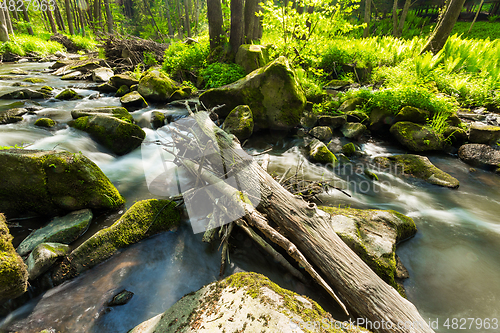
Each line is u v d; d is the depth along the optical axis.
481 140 5.34
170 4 36.88
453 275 2.58
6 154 2.83
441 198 3.97
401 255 2.81
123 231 2.64
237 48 9.21
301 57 8.48
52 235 2.58
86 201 3.01
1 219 2.22
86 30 33.56
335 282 2.17
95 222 2.95
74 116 5.62
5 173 2.79
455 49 9.72
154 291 2.21
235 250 2.65
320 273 2.33
